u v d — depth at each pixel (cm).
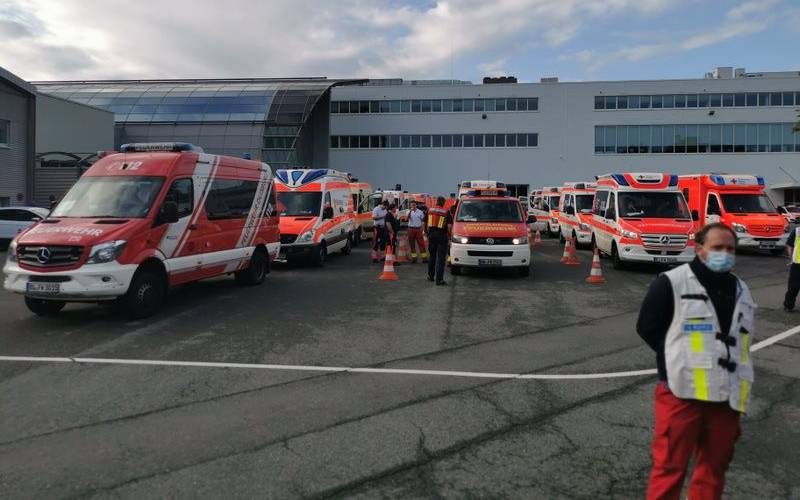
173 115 4653
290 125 4550
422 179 5078
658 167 4856
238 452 409
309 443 425
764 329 831
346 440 430
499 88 4978
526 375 595
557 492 357
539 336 770
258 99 4706
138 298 842
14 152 2525
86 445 421
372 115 5116
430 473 380
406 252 1686
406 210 2709
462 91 5012
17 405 504
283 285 1204
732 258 276
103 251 781
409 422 466
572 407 504
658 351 296
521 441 431
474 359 656
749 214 1964
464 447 420
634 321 866
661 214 1489
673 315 288
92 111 3706
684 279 287
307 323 841
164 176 903
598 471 384
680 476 289
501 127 4981
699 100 4812
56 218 849
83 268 771
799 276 949
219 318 871
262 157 4509
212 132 4575
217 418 474
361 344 721
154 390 543
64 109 3444
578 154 4919
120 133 4603
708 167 4803
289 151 4522
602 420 474
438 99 5050
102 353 672
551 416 482
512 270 1463
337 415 481
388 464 392
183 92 4866
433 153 5062
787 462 400
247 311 927
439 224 1223
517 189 5003
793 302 964
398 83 5619
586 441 432
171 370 607
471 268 1411
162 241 875
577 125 4912
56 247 774
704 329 279
